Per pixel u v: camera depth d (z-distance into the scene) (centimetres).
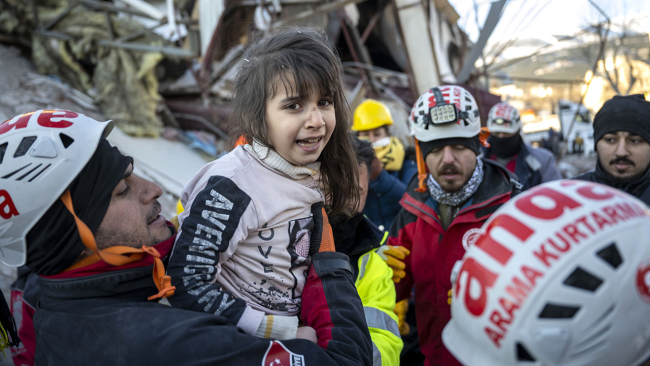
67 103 755
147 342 97
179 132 838
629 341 67
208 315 101
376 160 275
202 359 95
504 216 74
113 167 107
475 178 184
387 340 139
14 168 97
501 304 69
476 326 73
